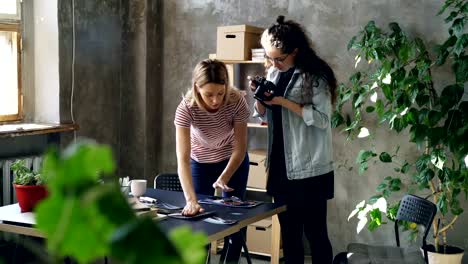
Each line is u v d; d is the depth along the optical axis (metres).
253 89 3.34
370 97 4.64
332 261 3.54
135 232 0.32
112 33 5.45
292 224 3.46
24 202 2.79
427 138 4.19
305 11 4.84
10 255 4.22
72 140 5.09
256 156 4.80
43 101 5.00
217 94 3.14
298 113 3.28
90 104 5.27
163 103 5.60
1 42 4.77
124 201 0.34
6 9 4.77
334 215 4.88
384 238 4.69
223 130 3.36
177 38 5.47
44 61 4.96
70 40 5.00
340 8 4.70
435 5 4.36
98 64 5.32
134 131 5.58
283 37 3.28
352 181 4.78
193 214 2.84
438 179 4.44
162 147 5.64
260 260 4.84
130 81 5.55
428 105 4.42
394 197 4.62
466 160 3.79
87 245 0.33
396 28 4.33
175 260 0.33
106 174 0.36
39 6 4.93
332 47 4.75
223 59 4.80
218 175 3.55
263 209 3.05
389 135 4.61
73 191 0.32
